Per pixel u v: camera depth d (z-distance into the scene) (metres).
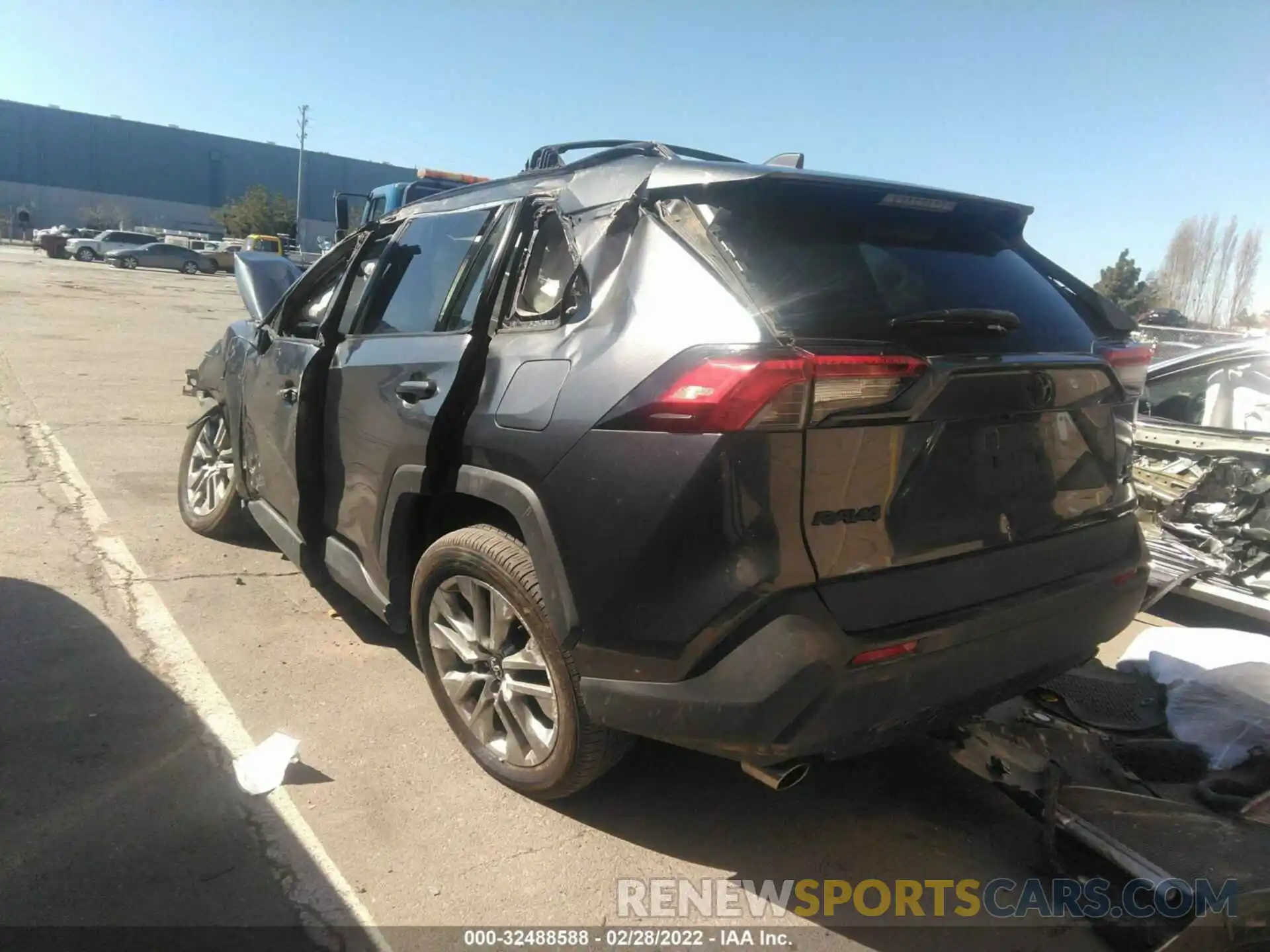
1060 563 2.66
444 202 3.47
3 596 4.07
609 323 2.43
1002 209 2.84
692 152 3.33
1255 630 4.78
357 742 3.13
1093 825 2.68
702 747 2.31
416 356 3.05
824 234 2.48
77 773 2.84
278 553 4.93
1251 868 2.53
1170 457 5.32
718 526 2.13
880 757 3.28
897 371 2.17
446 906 2.42
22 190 76.25
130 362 11.60
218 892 2.39
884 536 2.26
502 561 2.68
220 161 84.12
